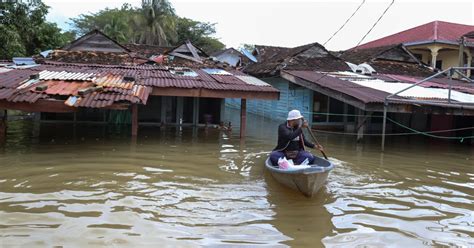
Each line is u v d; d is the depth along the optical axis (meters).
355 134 15.53
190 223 5.59
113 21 36.97
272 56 24.33
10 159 8.86
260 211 6.16
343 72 18.52
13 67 14.20
